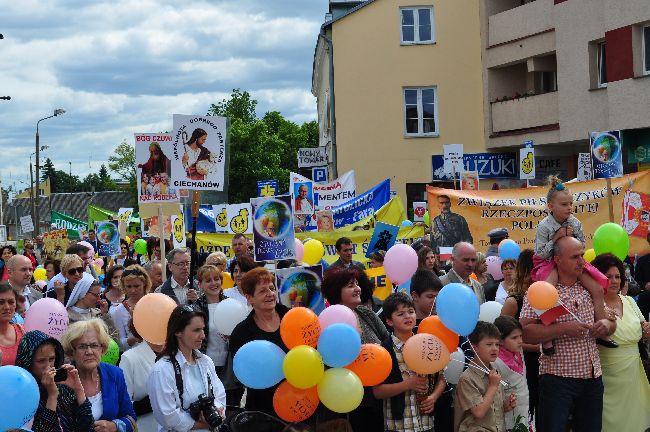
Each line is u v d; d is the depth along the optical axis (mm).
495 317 8602
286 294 8008
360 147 32594
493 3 31422
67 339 6406
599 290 7820
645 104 24344
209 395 6641
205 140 11023
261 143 62688
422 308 7996
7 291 7316
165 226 18328
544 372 7914
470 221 14734
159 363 6621
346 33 32438
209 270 9055
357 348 6449
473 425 7445
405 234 16984
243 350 6441
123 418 6605
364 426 7227
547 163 30141
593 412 7965
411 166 32531
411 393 7336
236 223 19156
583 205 14203
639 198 13898
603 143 12875
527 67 30797
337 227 19141
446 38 32250
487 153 31703
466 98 32344
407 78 32375
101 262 18578
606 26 25422
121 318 9203
